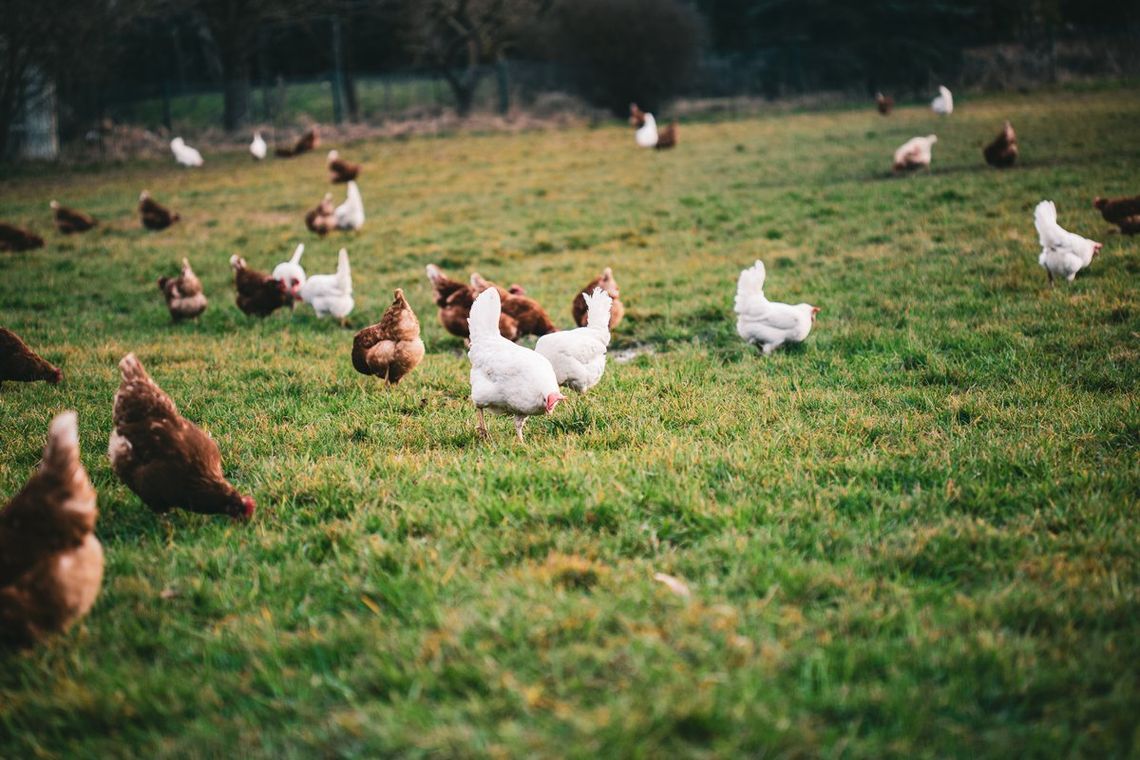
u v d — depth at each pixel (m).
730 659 3.66
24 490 4.05
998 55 40.44
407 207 20.34
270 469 6.12
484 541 4.81
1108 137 21.05
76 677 3.89
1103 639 3.81
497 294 6.80
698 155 26.45
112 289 13.49
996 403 6.95
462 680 3.63
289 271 12.34
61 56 30.80
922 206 15.84
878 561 4.54
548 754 3.19
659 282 12.27
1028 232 13.00
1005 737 3.26
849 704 3.42
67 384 8.58
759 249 14.03
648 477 5.64
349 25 45.91
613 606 4.04
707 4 48.91
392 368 8.15
